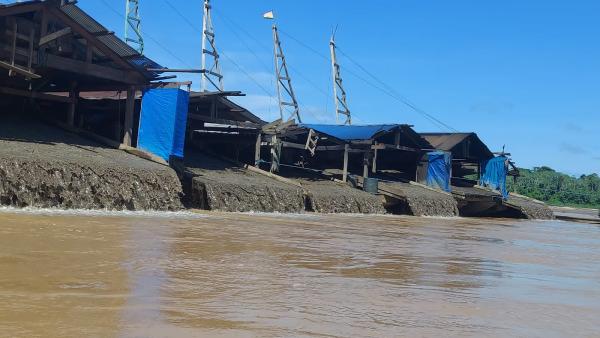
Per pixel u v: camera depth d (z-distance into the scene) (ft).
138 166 60.39
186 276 24.98
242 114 98.02
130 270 25.18
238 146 102.32
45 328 16.12
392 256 38.34
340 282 26.89
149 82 75.25
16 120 70.18
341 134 109.60
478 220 106.42
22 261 24.95
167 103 71.36
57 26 68.74
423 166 126.00
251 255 32.99
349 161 129.08
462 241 55.42
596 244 65.57
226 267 28.19
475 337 18.80
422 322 20.30
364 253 38.70
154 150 71.51
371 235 53.26
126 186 56.59
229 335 16.87
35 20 63.41
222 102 93.40
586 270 39.29
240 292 22.76
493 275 33.24
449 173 125.29
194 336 16.51
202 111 97.55
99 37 69.26
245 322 18.43
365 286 26.35
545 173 328.90
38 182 49.37
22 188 48.26
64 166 51.93
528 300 25.96
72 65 66.80
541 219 136.15
